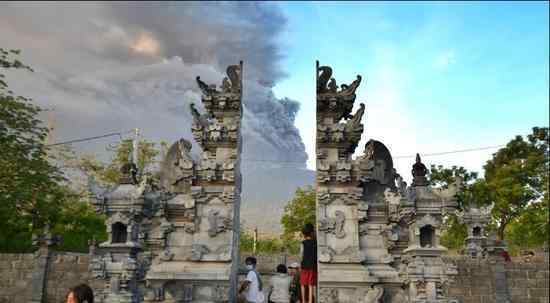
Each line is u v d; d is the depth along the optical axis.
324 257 17.45
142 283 17.55
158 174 19.78
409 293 16.14
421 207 16.11
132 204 15.99
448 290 29.81
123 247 15.54
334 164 18.56
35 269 29.77
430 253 15.64
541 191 43.56
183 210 18.52
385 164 19.03
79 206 41.53
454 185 16.41
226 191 18.53
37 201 34.69
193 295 17.50
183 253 18.00
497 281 30.11
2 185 32.19
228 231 18.12
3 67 32.94
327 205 18.31
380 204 18.22
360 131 18.73
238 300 18.95
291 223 54.84
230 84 20.20
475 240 29.31
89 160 47.66
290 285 19.27
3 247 35.34
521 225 42.53
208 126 19.48
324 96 19.31
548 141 45.47
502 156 46.62
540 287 30.47
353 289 17.20
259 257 35.66
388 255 17.59
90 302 7.71
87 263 30.09
